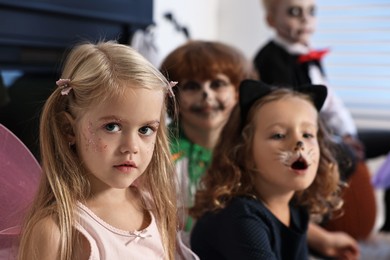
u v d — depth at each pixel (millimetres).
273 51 1727
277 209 894
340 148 1146
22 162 700
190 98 1139
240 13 2564
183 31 2184
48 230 601
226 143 926
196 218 941
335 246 1183
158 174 705
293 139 841
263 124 861
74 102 614
